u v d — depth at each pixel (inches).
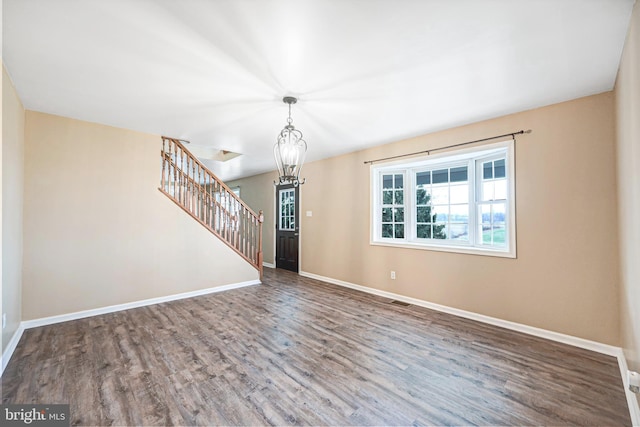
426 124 132.6
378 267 171.5
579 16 62.1
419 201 163.0
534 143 112.9
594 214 99.8
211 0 57.4
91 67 84.0
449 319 130.3
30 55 77.8
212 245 176.1
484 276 126.6
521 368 88.4
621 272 90.0
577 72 85.7
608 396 75.0
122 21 64.0
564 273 105.8
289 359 93.7
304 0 57.3
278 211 255.4
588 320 100.8
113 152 140.1
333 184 201.0
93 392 75.7
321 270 210.4
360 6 59.0
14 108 98.3
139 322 125.3
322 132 145.7
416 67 83.4
